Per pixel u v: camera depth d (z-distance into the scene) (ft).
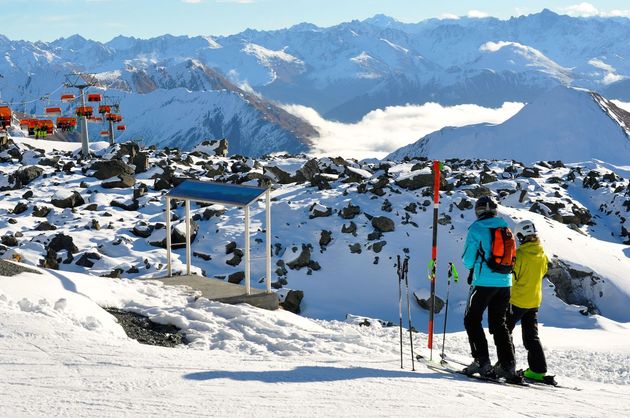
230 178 130.82
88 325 36.70
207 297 52.95
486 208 30.45
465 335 68.33
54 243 92.38
